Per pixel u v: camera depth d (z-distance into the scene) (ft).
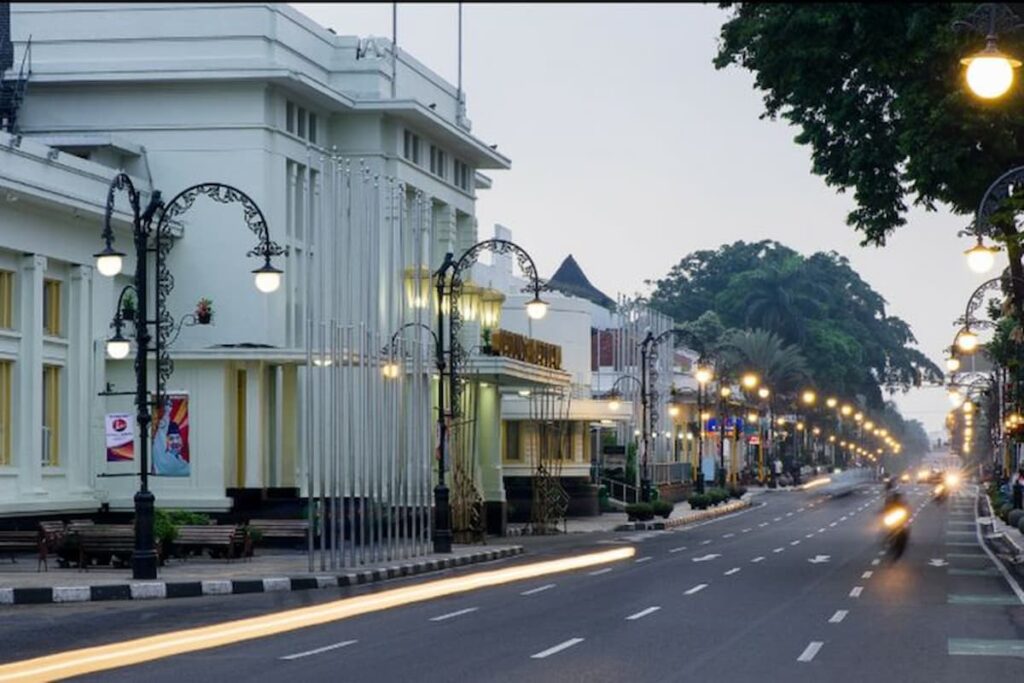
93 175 225.15
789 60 167.32
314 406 178.60
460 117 318.86
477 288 291.38
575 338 389.80
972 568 188.44
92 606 135.13
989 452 569.23
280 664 91.45
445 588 156.56
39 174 210.38
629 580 168.04
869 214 195.83
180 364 223.92
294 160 259.19
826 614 125.49
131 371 227.81
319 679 84.38
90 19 254.47
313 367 182.50
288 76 246.88
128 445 178.81
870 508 415.44
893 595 145.69
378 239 182.19
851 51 161.99
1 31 255.91
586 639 105.81
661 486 437.99
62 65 250.57
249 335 247.70
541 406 318.86
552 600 140.56
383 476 184.24
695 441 533.96
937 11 138.00
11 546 178.60
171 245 240.94
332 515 172.96
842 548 237.86
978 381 441.27
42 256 214.69
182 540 188.34
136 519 153.38
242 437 228.02
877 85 181.37
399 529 190.39
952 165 168.66
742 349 651.25
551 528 295.07
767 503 460.14
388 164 274.98
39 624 118.32
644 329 458.50
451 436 241.35
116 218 227.61
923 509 410.72
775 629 113.19
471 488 244.01
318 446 171.94
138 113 251.19
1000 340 327.26
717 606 133.28
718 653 97.50
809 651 98.84
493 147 316.19
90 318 226.38
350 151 273.95
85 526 180.86
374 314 180.04
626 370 439.22
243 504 225.56
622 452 406.62
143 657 95.35
